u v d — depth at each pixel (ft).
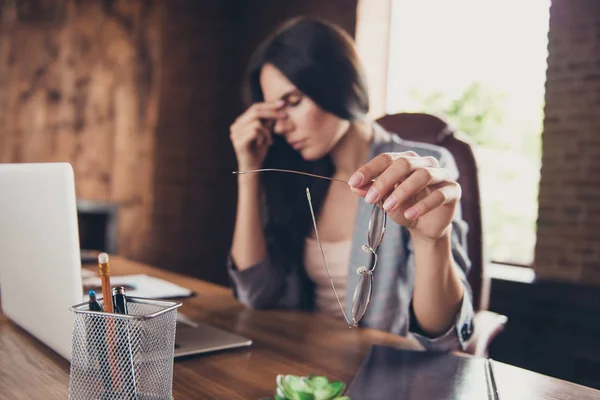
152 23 11.10
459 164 5.80
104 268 2.43
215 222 11.82
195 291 5.26
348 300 5.84
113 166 11.09
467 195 5.64
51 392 2.79
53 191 2.90
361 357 3.44
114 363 2.33
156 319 2.40
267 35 11.13
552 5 8.55
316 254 6.27
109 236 11.02
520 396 2.89
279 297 5.65
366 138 6.72
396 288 5.82
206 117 11.61
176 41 11.23
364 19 9.54
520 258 9.58
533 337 8.34
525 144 9.60
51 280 3.08
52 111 10.86
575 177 8.27
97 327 2.35
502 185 9.82
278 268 5.85
